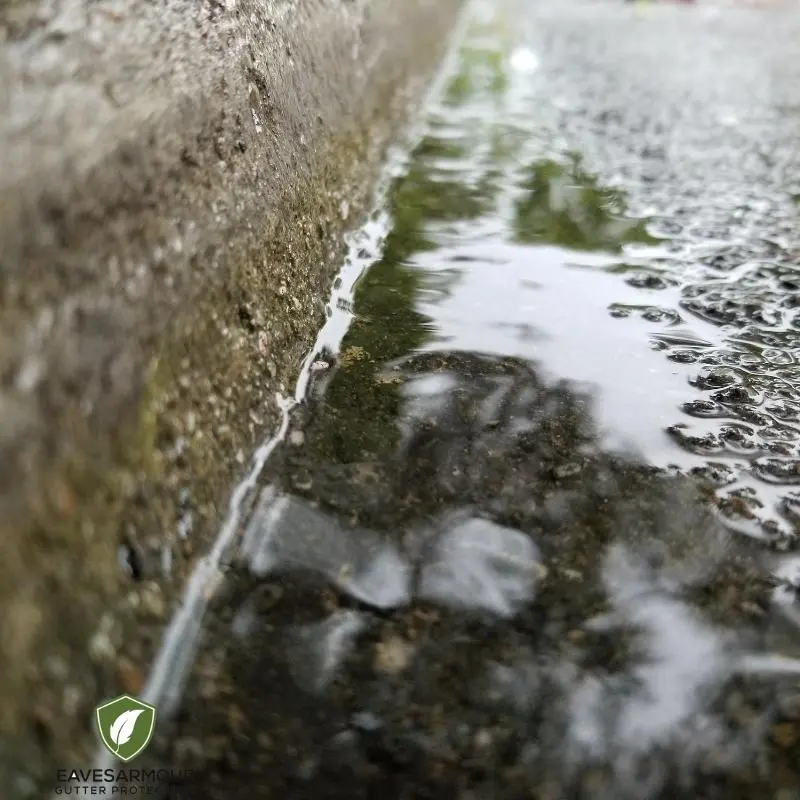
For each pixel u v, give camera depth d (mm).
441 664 128
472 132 351
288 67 198
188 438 137
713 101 404
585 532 147
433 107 387
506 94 417
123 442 121
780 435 168
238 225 160
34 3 115
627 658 129
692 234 256
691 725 122
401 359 188
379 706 123
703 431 169
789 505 152
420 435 166
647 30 612
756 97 410
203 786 114
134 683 117
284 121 192
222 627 131
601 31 606
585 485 156
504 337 198
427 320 204
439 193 283
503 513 150
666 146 335
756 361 191
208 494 140
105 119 122
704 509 151
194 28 150
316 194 213
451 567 141
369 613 134
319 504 150
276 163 184
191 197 143
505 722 122
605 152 328
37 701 102
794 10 692
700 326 205
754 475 158
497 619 134
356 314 206
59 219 112
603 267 234
